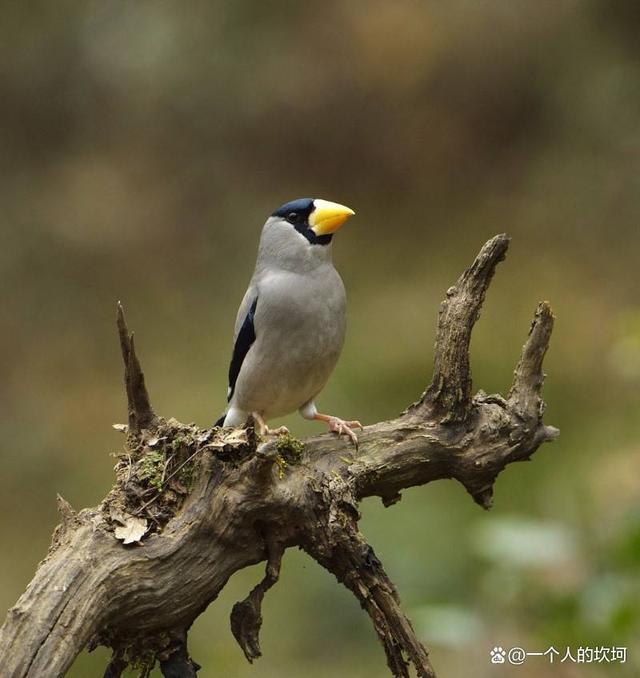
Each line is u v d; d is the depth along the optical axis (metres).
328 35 19.50
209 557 4.79
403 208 18.53
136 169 19.62
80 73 20.11
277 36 19.61
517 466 12.55
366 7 19.50
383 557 11.32
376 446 5.40
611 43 18.53
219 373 16.06
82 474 15.16
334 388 14.33
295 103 19.41
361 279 17.16
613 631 6.17
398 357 14.84
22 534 14.20
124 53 19.98
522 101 18.86
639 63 18.36
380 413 14.12
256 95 19.52
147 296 18.17
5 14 20.09
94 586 4.49
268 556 4.97
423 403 5.57
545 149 18.61
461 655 8.95
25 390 16.88
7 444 15.82
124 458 5.00
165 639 4.80
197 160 19.52
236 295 17.84
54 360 17.44
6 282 18.59
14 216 19.23
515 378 5.71
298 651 11.00
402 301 16.30
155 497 4.81
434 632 6.93
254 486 4.79
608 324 15.26
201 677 10.50
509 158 18.72
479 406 5.61
